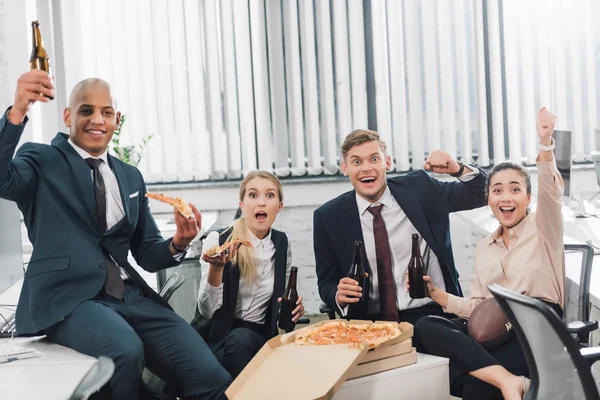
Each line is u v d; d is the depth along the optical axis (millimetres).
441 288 3732
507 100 6188
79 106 3061
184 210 3164
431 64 6145
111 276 3109
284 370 2838
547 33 6121
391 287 3684
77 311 2949
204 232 5258
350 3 6105
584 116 6180
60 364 2723
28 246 5230
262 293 3633
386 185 3791
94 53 6035
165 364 3082
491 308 3270
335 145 6223
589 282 3406
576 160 6223
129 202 3164
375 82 6176
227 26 6074
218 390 3027
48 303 2965
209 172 6207
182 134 6145
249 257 3584
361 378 2963
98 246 3078
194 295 3932
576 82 6133
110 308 3004
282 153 6215
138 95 6082
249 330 3514
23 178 2957
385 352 3023
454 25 6129
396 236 3734
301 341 3088
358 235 3715
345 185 6176
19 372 2641
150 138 6121
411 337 3383
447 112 6191
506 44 6148
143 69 6070
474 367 3127
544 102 6176
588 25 6090
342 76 6160
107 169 3146
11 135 2822
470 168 3775
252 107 6164
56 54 5988
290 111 6176
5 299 3789
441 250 3732
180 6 6047
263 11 6086
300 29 6113
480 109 6195
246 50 6105
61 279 2975
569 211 5133
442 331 3229
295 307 3609
